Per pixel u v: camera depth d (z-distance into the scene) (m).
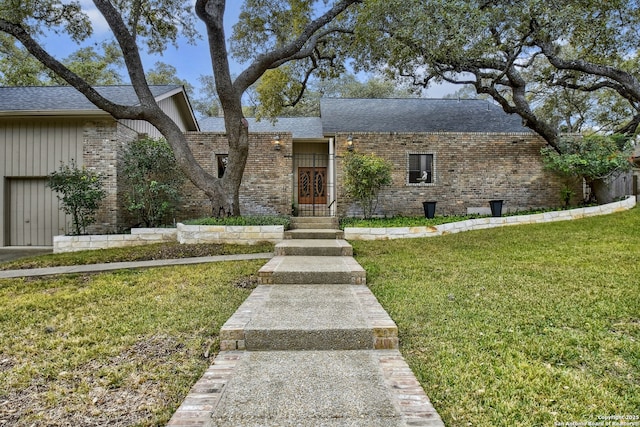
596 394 2.24
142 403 2.29
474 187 12.06
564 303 3.81
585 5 8.11
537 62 16.17
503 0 7.76
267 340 2.98
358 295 4.16
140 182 9.69
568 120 20.53
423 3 7.23
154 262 6.53
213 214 9.10
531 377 2.44
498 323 3.36
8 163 9.76
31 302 4.34
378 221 10.41
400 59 8.80
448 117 14.32
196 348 3.04
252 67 9.28
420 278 5.02
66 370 2.72
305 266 5.18
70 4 9.09
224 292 4.59
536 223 9.77
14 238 9.85
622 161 10.47
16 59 16.38
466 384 2.39
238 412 2.08
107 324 3.61
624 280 4.55
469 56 7.71
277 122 16.19
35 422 2.12
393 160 11.94
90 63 18.08
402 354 2.87
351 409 2.10
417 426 1.95
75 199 8.67
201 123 16.53
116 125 9.77
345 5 10.01
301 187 14.63
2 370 2.74
